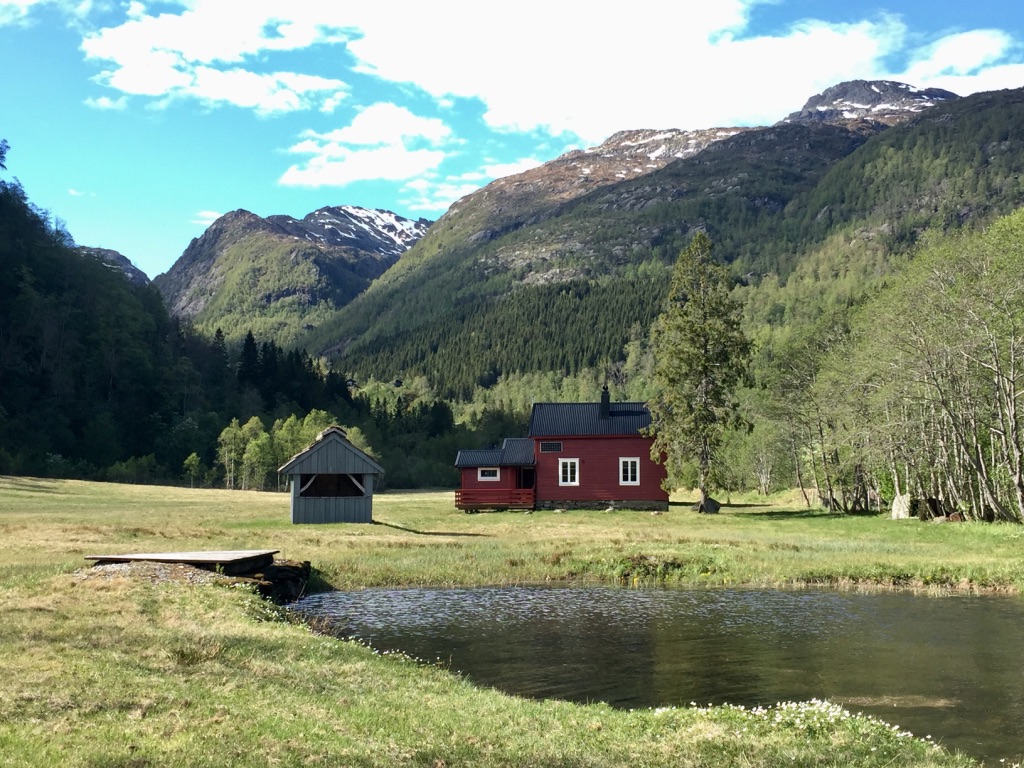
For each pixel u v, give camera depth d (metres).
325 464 44.78
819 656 17.25
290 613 20.16
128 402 127.00
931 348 45.78
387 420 165.38
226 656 13.27
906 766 9.81
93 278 143.25
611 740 10.49
